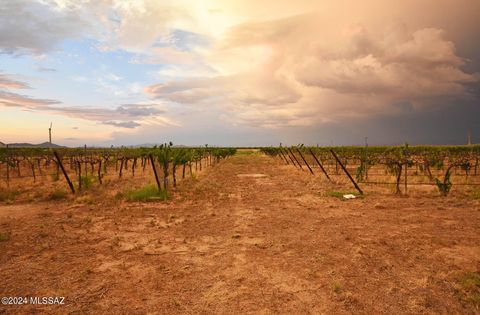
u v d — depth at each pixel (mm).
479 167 25172
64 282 5594
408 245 7363
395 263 6297
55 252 7211
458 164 18500
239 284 5465
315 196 14398
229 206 12523
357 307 4629
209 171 29891
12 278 5770
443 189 13500
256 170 31062
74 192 15664
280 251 7141
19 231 8977
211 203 13188
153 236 8453
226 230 8977
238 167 35562
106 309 4645
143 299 4945
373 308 4590
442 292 5039
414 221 9578
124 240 8102
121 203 13219
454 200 12539
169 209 12000
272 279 5648
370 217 10211
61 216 10891
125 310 4609
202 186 18484
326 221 9812
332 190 15867
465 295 4902
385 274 5781
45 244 7770
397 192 14492
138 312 4555
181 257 6844
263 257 6781
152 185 16094
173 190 16938
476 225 9016
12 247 7566
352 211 11141
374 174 23344
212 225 9555
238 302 4820
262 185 19047
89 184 17719
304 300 4859
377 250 7066
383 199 13164
